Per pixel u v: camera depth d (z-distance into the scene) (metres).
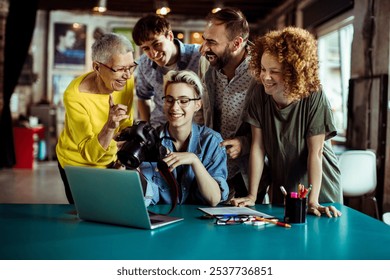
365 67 5.55
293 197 1.92
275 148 2.34
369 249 1.61
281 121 2.28
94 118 2.45
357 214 2.11
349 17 6.78
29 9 8.53
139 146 1.92
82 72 11.43
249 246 1.62
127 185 1.76
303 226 1.89
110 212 1.84
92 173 1.82
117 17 11.51
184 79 2.19
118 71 2.26
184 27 11.81
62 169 2.71
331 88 7.94
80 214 1.93
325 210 2.07
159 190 2.33
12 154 8.83
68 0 10.16
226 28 2.54
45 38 11.27
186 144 2.32
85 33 11.41
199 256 1.51
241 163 2.74
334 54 7.88
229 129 2.83
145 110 3.59
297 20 9.03
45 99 11.27
